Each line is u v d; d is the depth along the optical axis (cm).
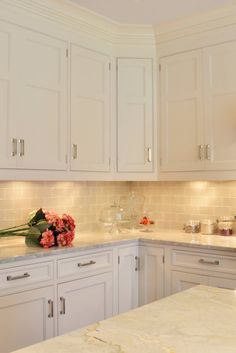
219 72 315
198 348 94
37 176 282
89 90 323
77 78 314
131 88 348
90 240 302
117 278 305
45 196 330
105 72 338
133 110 348
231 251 271
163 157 345
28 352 92
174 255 303
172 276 303
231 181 342
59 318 259
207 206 355
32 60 281
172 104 340
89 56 323
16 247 267
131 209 386
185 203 369
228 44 310
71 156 307
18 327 235
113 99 345
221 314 118
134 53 348
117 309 304
